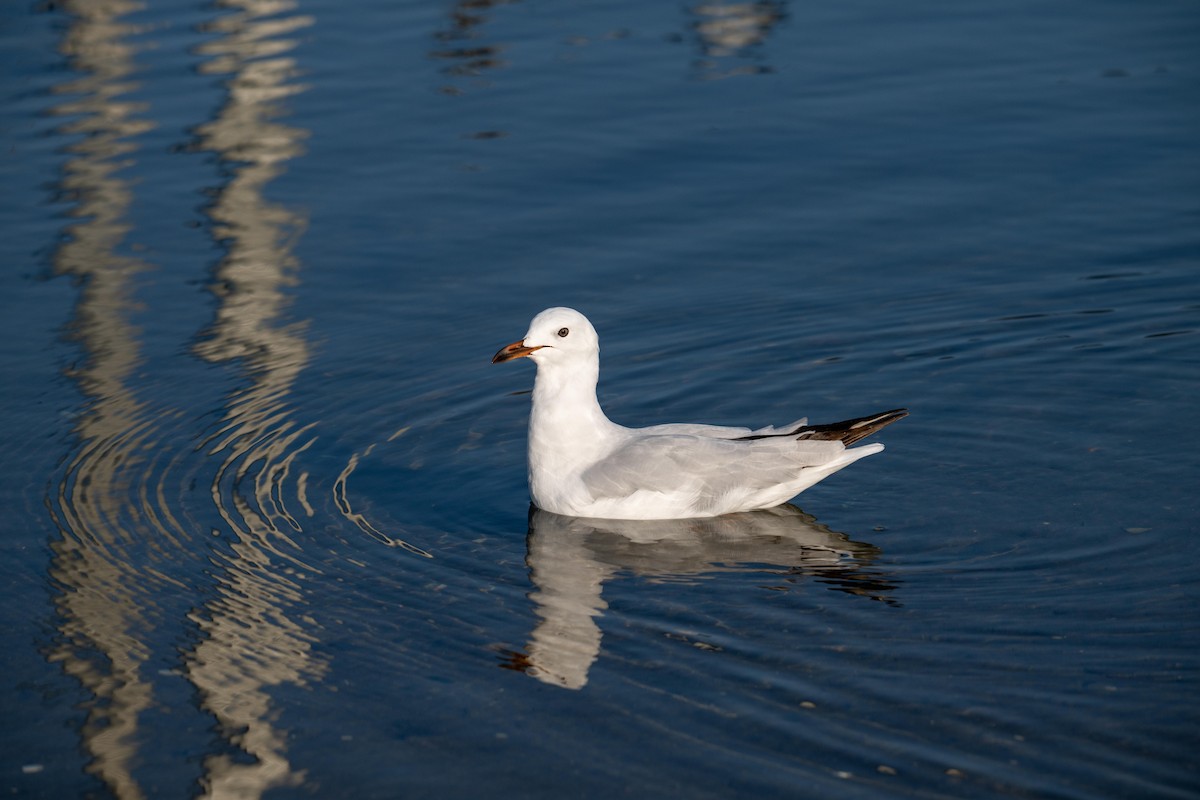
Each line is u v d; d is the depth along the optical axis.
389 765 9.91
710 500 13.67
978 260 18.64
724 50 25.47
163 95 23.80
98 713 10.60
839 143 21.88
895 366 16.36
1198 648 10.90
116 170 21.34
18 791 9.77
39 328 17.31
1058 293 17.73
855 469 14.45
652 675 10.85
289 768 9.90
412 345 17.05
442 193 20.69
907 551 12.81
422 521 13.58
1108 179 20.53
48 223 19.86
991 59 24.91
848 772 9.62
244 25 26.97
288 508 13.73
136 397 15.83
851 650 11.10
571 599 12.10
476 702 10.59
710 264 18.80
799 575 12.47
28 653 11.38
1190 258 18.36
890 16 27.05
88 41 25.98
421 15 27.48
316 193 20.72
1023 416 15.17
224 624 11.74
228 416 15.50
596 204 20.30
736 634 11.42
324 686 10.84
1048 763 9.62
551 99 23.55
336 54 25.55
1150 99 23.02
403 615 11.85
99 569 12.62
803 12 27.39
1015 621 11.44
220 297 18.11
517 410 15.83
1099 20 26.58
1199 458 14.05
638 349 16.91
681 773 9.70
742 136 22.11
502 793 9.58
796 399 15.77
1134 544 12.59
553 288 18.28
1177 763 9.58
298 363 16.64
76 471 14.37
